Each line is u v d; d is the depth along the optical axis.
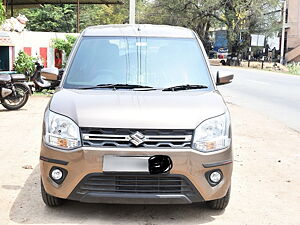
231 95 18.36
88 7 51.00
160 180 4.53
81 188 4.55
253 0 54.28
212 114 4.73
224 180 4.71
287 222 4.95
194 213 5.12
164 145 4.52
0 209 5.07
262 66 48.59
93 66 5.63
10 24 17.44
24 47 17.73
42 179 4.79
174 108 4.73
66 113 4.69
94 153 4.46
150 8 68.50
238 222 4.91
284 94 18.78
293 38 63.53
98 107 4.70
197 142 4.56
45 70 5.79
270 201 5.63
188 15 61.97
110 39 5.95
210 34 75.00
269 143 9.16
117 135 4.49
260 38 54.59
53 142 4.65
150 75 5.57
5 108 12.83
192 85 5.48
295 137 9.82
